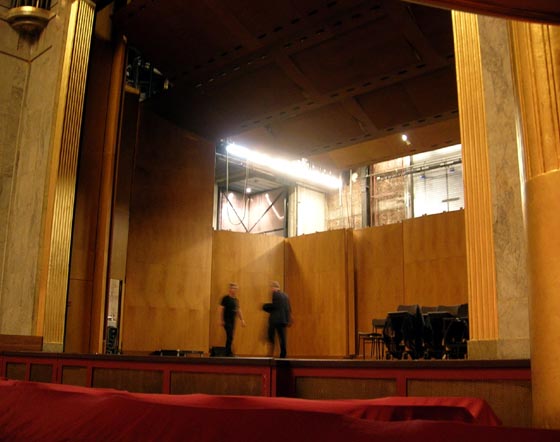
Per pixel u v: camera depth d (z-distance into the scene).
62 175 11.52
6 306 11.80
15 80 12.76
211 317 17.22
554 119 2.21
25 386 3.32
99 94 12.59
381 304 17.08
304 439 1.86
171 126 15.87
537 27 2.34
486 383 4.32
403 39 12.18
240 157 21.58
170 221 15.52
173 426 2.18
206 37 12.62
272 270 18.92
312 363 5.22
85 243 11.90
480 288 5.40
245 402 3.03
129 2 12.80
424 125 15.23
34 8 12.59
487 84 5.67
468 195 5.66
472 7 2.84
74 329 11.49
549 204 2.09
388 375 4.78
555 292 2.03
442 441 1.67
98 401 2.70
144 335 14.62
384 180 23.34
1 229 12.20
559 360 1.99
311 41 12.48
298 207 24.34
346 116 15.18
